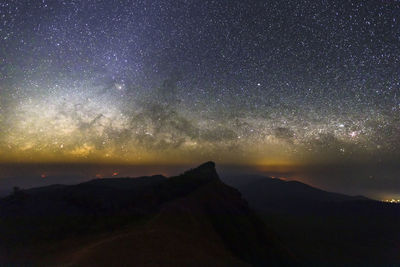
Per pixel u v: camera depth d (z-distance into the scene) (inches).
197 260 349.1
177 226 488.4
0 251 438.9
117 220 599.2
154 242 375.2
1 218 636.1
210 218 634.2
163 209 572.1
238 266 380.2
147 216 606.2
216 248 451.2
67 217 649.0
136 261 314.5
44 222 612.1
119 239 384.8
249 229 673.0
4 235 529.3
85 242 463.5
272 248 661.3
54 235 524.1
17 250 446.9
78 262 315.3
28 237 519.5
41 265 357.7
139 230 452.4
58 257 386.0
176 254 350.3
